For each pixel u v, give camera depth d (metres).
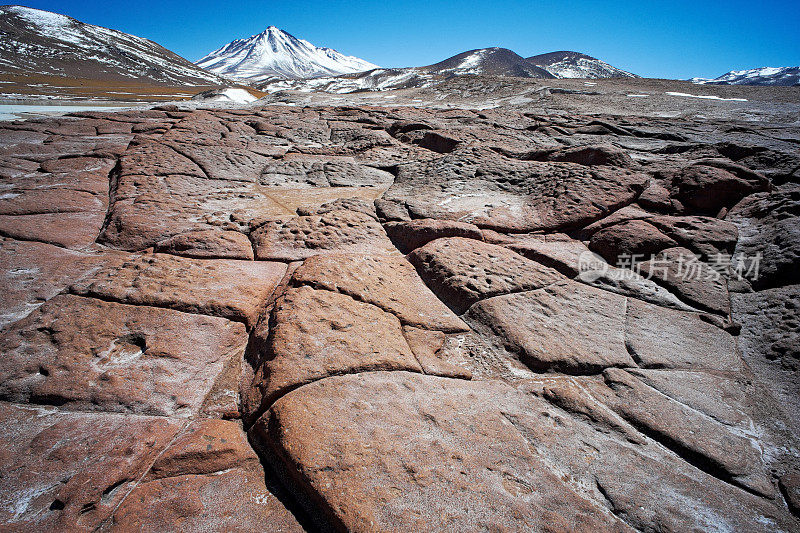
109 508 1.32
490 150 5.59
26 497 1.33
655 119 9.09
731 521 1.48
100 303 2.26
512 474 1.51
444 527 1.29
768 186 4.44
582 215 3.83
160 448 1.53
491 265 3.00
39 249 2.89
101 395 1.73
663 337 2.50
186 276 2.60
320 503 1.36
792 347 2.38
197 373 1.93
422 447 1.55
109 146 5.67
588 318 2.61
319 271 2.61
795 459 1.78
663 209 4.21
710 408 2.01
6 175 4.38
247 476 1.49
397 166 5.60
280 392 1.73
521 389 2.03
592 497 1.49
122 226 3.28
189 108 10.05
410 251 3.43
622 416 1.91
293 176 5.21
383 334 2.19
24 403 1.69
